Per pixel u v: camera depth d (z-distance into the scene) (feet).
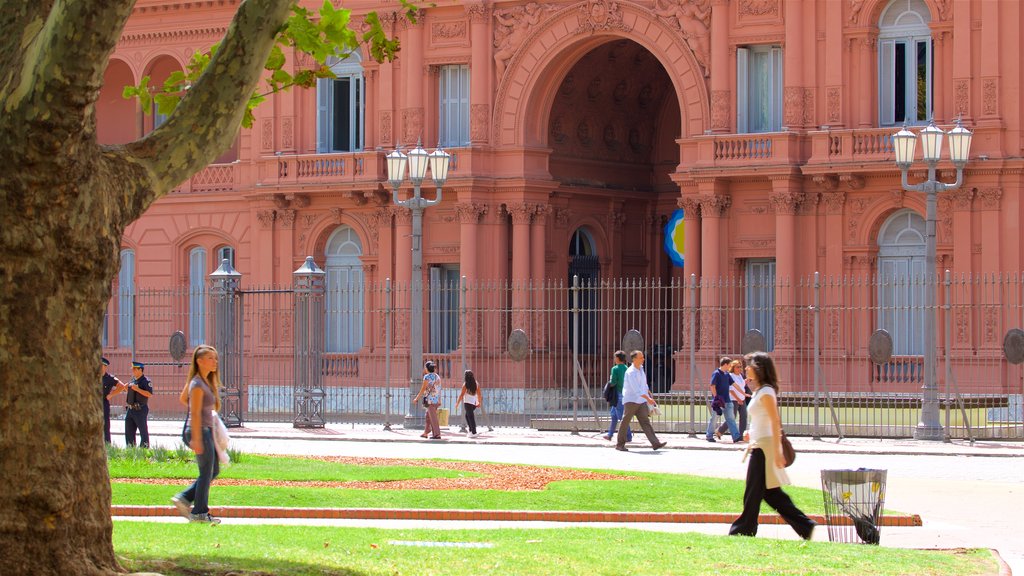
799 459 162.20
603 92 264.52
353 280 262.06
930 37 221.25
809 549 88.02
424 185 249.75
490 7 249.75
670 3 237.66
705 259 232.73
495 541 92.48
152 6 274.36
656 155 279.28
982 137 216.13
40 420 67.15
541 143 250.98
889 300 224.53
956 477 144.66
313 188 258.37
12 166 65.82
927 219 183.83
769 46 232.32
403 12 255.29
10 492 66.80
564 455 168.55
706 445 178.81
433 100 254.88
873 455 167.22
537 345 250.37
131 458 143.64
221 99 72.54
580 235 266.57
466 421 212.23
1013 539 104.42
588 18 243.60
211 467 103.96
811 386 226.17
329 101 263.29
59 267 67.15
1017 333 183.83
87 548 68.49
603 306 266.16
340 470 139.03
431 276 255.29
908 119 222.89
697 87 235.61
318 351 216.13
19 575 66.49
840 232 225.35
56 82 64.59
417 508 114.21
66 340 67.77
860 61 224.33
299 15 81.97
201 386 103.81
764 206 230.89
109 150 70.33
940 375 218.18
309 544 87.71
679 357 232.53
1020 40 215.31
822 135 224.33
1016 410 199.52
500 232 249.96
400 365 254.06
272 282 264.72
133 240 280.10
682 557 83.61
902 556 86.53
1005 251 214.90
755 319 233.76
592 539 92.94
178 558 77.46
